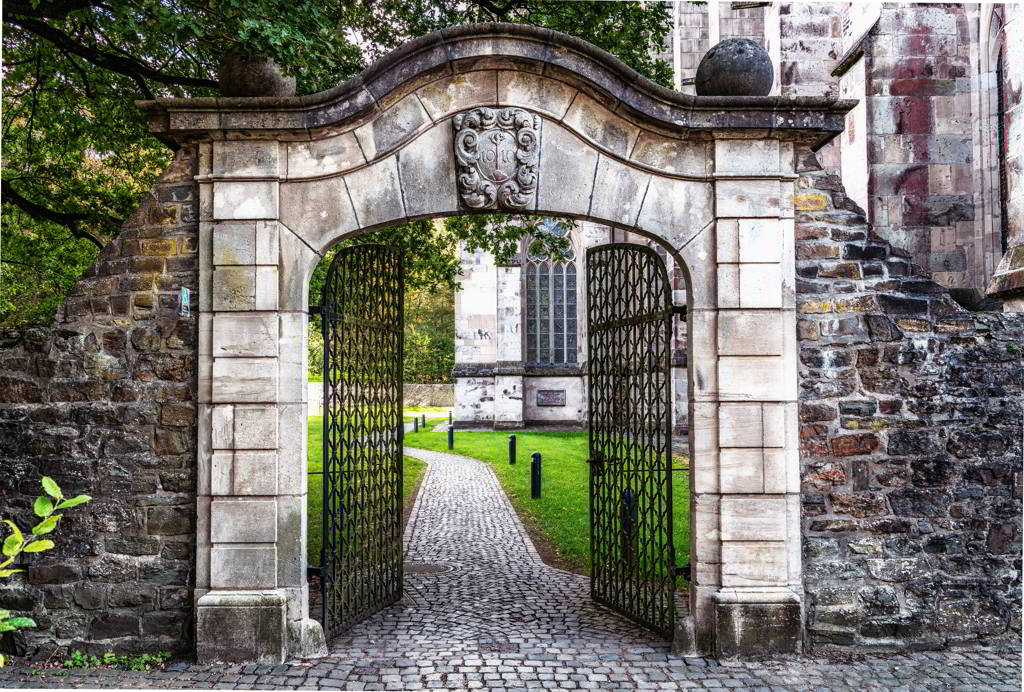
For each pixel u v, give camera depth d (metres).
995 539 5.86
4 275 13.11
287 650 5.57
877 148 12.07
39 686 5.01
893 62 12.02
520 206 5.76
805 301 5.87
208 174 5.71
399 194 5.76
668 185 5.84
